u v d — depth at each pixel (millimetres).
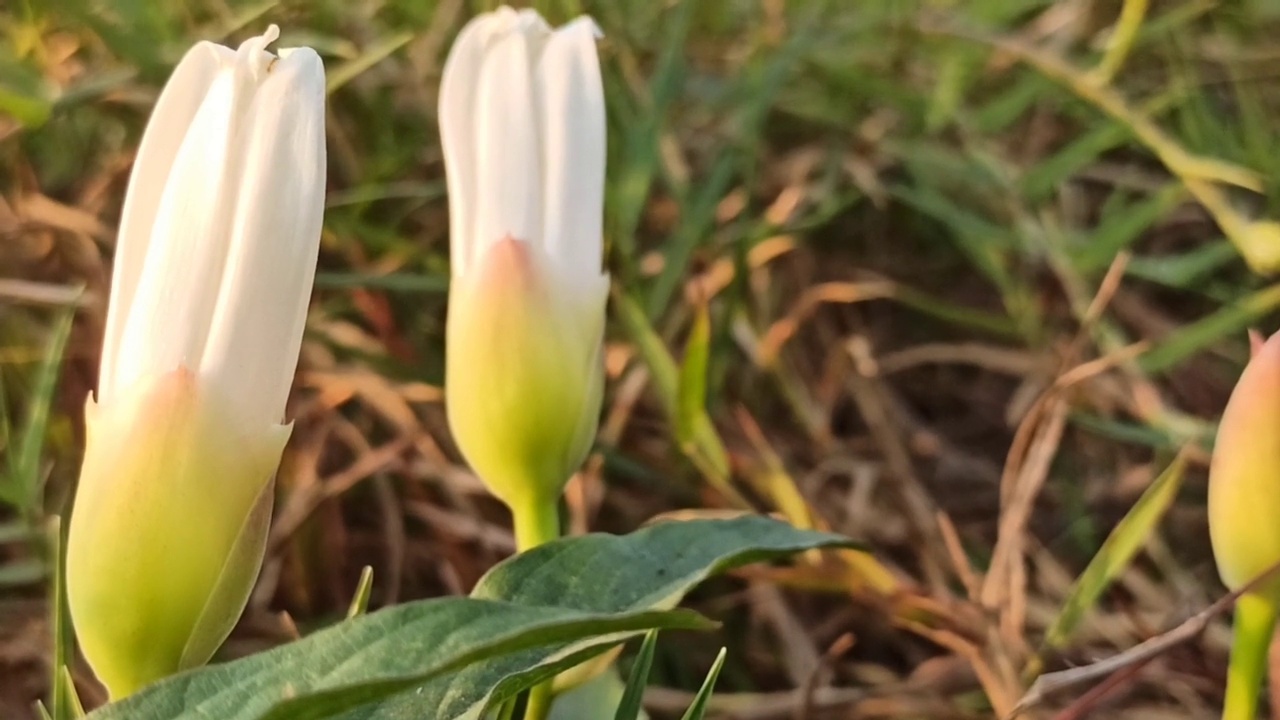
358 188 401
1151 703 313
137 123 394
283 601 332
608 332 374
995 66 489
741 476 337
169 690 204
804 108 456
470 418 248
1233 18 508
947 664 315
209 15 436
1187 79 456
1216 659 312
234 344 219
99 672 221
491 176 248
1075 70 399
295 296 221
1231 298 406
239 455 220
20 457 318
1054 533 364
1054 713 301
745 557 234
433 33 417
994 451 401
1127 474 368
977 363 426
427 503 354
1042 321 406
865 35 482
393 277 355
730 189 458
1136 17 385
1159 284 441
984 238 401
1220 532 241
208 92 221
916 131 455
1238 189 440
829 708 306
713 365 362
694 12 450
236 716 202
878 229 460
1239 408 239
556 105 249
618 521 349
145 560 218
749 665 328
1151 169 473
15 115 337
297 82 220
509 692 218
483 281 246
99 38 405
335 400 347
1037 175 422
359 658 203
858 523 349
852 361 402
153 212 223
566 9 414
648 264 402
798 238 422
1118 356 310
